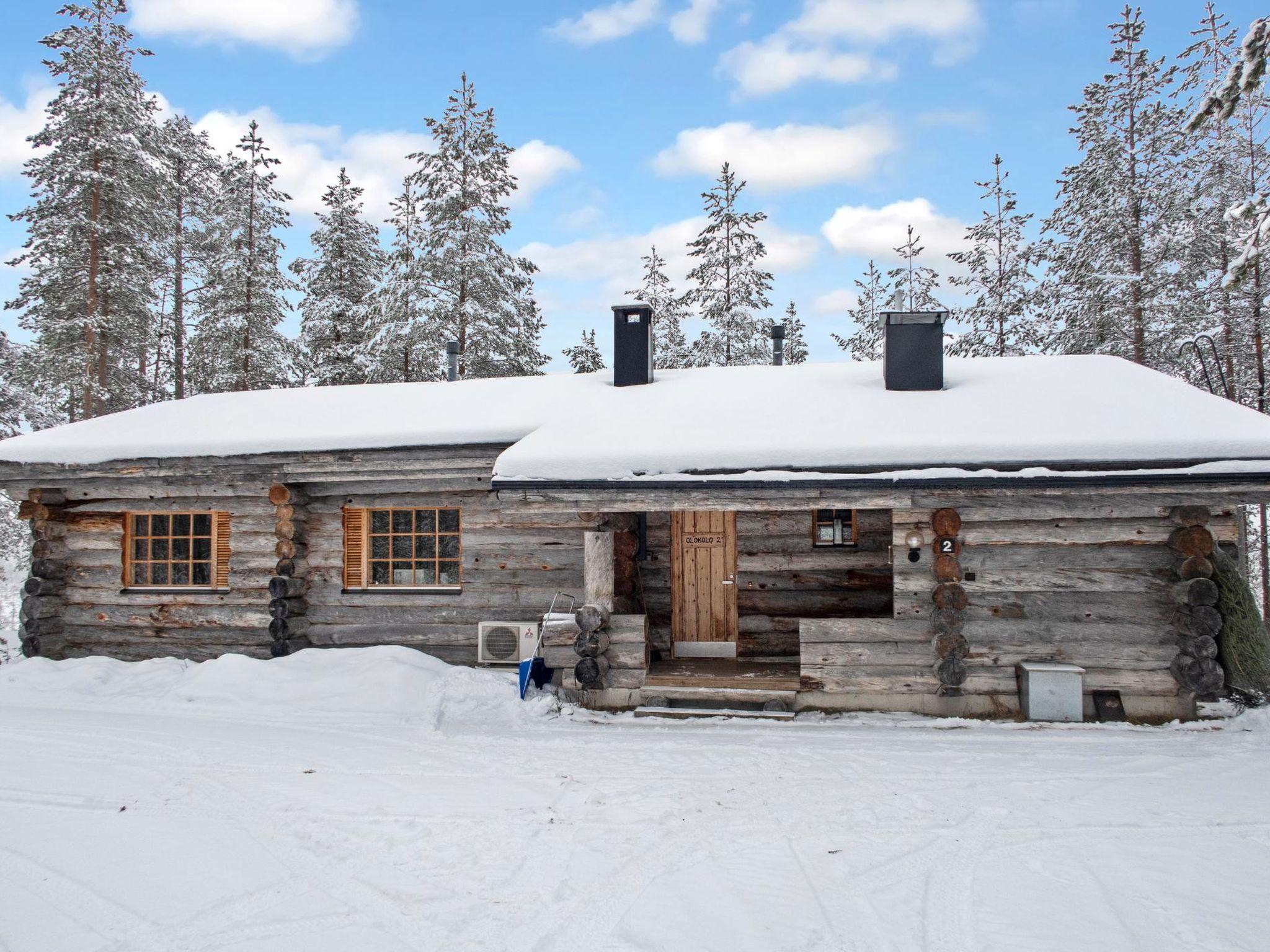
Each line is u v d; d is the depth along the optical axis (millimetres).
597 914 3957
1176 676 7320
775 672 8648
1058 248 19906
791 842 4824
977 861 4559
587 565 8367
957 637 7551
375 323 23094
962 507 7676
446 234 21578
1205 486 6895
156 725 7508
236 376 23703
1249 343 17203
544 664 8508
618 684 8273
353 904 4062
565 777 6062
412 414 10016
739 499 7648
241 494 9828
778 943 3684
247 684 8633
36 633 9961
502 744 6949
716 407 9125
